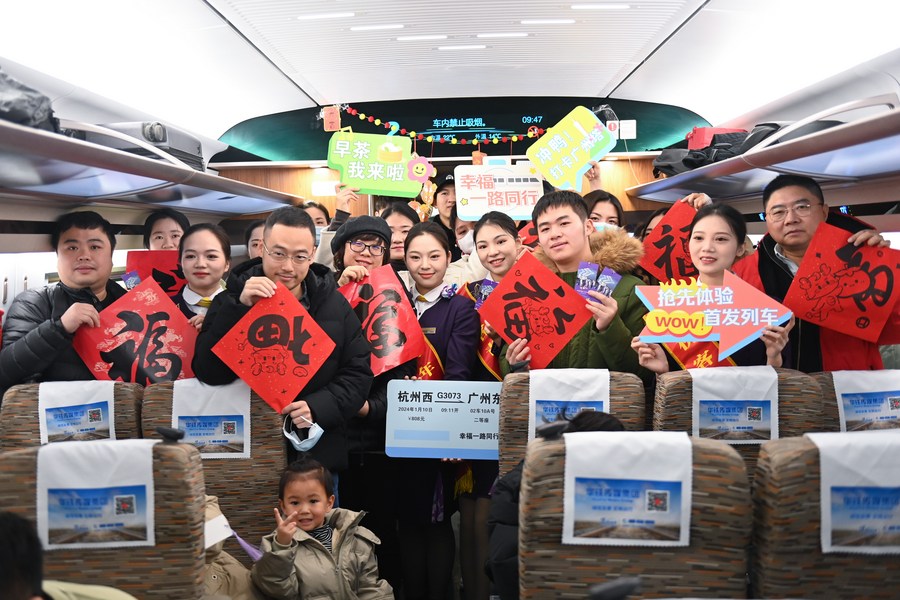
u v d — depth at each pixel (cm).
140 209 466
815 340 307
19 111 267
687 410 238
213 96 776
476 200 528
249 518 270
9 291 377
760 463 170
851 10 501
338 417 291
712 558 169
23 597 132
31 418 269
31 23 475
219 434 266
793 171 369
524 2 576
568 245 323
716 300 258
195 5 544
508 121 1023
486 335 344
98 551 177
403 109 1026
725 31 615
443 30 650
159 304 309
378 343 334
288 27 622
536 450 170
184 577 180
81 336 304
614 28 643
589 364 309
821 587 169
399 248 468
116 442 178
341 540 281
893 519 164
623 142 976
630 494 169
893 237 380
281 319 268
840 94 550
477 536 338
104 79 598
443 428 318
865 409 252
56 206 374
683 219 368
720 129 594
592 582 172
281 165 728
